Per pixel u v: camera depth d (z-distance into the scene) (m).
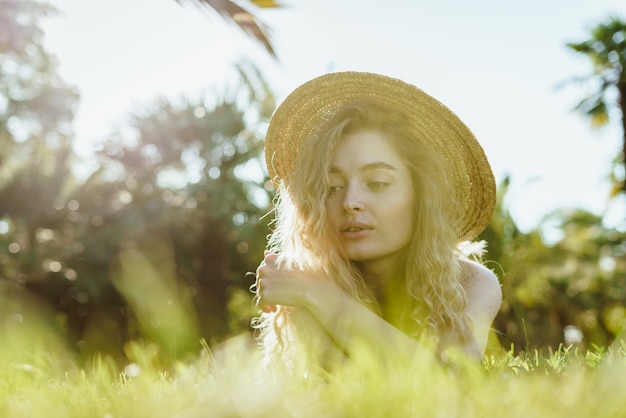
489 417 0.56
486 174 1.73
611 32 16.05
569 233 19.61
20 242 13.59
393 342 1.31
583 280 17.02
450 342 1.44
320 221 1.53
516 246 10.70
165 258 14.21
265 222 15.16
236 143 15.27
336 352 1.37
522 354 1.30
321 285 1.42
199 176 15.23
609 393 0.56
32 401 0.73
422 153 1.58
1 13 14.12
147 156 15.19
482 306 1.59
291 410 0.58
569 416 0.53
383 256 1.58
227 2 4.17
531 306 13.65
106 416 0.67
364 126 1.56
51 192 13.42
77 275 12.94
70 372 1.01
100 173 14.30
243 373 0.74
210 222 14.65
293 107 1.80
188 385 0.78
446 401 0.59
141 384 0.77
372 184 1.53
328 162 1.54
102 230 13.68
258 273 1.50
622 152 16.39
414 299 1.59
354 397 0.61
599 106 16.39
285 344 1.46
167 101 15.42
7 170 13.66
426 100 1.65
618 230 19.59
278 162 1.85
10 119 18.00
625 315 1.13
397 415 0.57
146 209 14.05
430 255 1.54
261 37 4.32
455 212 1.73
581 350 1.31
